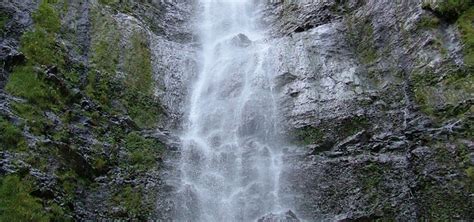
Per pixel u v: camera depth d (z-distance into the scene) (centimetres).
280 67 1892
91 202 1299
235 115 1764
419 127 1420
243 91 1855
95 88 1612
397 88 1586
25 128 1280
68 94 1493
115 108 1611
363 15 1923
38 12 1672
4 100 1316
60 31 1695
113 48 1822
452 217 1220
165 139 1617
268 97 1803
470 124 1325
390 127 1505
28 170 1195
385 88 1620
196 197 1467
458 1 1579
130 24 1984
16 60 1434
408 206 1305
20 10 1625
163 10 2269
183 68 1973
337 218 1370
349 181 1439
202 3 2431
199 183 1515
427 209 1269
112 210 1315
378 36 1795
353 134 1565
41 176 1212
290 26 2142
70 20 1781
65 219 1189
